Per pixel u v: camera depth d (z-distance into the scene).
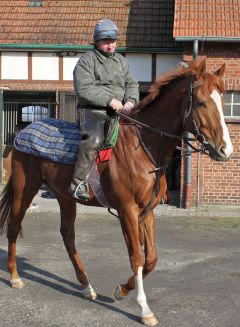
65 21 14.02
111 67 5.21
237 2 12.55
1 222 6.03
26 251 7.58
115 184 4.94
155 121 4.95
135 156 4.89
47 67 13.39
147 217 5.06
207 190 11.95
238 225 9.70
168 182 14.17
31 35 13.52
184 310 5.21
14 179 5.99
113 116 5.19
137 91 5.42
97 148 5.03
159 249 7.79
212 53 11.73
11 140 14.66
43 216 10.41
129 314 5.09
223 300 5.51
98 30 5.12
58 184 5.55
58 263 6.94
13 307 5.27
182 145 8.42
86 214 10.61
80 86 5.07
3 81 13.48
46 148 5.59
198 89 4.54
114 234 8.81
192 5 12.47
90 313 5.12
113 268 6.73
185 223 9.87
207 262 7.05
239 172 11.86
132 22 13.80
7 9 14.57
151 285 6.01
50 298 5.55
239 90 11.70
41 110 14.80
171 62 12.98
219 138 4.43
